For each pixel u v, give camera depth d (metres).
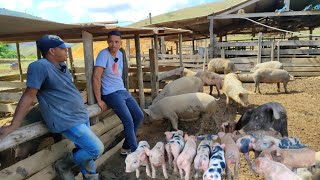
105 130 5.06
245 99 7.27
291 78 10.26
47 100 3.29
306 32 27.19
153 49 7.31
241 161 4.72
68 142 4.08
